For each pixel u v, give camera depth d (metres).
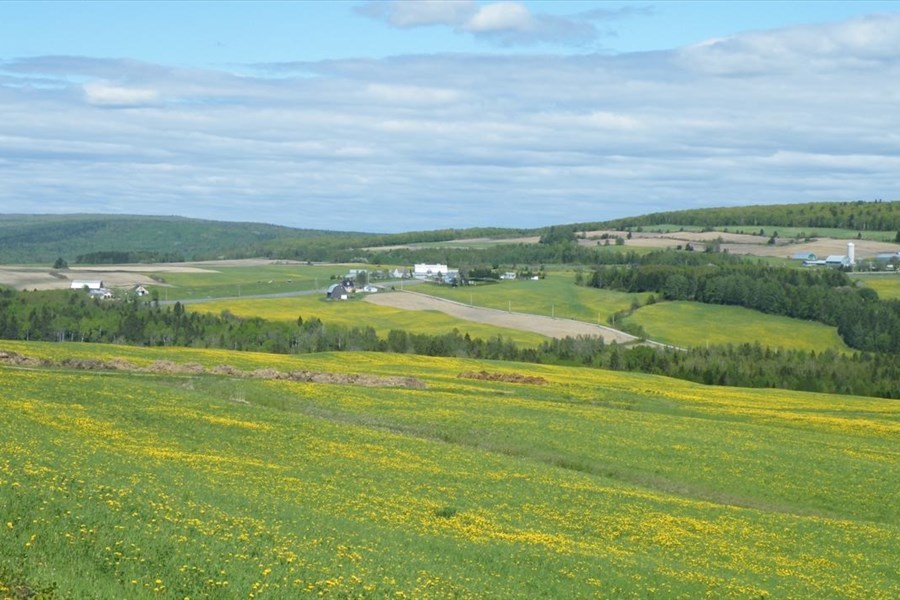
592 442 62.16
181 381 76.12
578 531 37.75
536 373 110.81
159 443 45.16
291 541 26.36
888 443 72.31
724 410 86.81
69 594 18.22
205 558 22.30
